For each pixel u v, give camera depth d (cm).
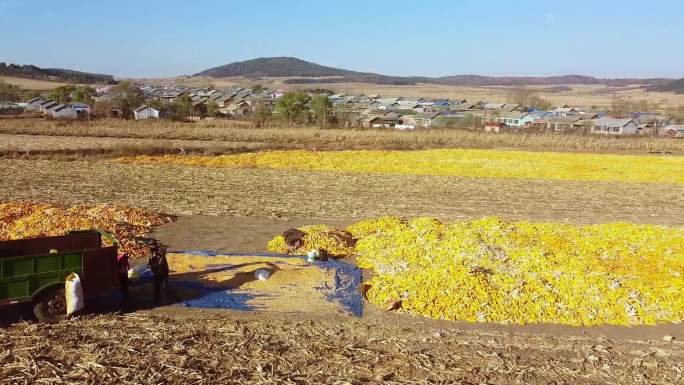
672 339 1176
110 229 1747
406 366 991
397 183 3425
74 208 2055
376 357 1020
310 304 1291
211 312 1223
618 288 1385
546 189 3403
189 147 4897
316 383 919
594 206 2880
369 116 10456
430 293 1326
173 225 2069
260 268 1509
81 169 3522
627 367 1030
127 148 4512
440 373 971
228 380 916
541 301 1311
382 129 7906
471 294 1319
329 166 4147
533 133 7556
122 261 1225
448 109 14000
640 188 3581
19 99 12606
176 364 962
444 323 1220
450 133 7156
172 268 1498
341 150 5341
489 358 1041
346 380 930
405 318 1239
